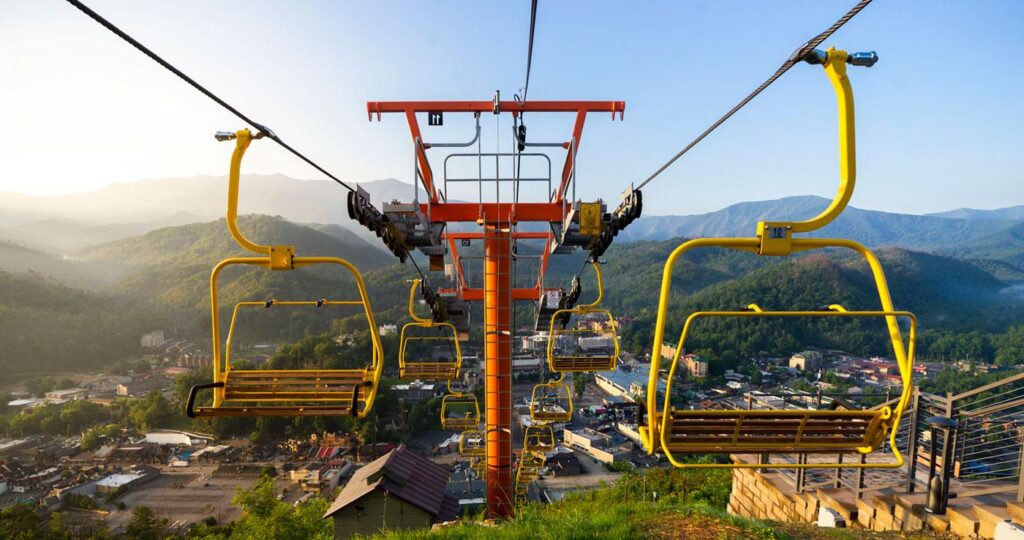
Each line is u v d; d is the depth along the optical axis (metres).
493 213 12.95
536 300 16.69
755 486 10.72
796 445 3.79
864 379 137.62
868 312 3.53
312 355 119.69
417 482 14.69
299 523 16.09
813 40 3.47
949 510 6.70
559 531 6.98
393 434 87.06
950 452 6.73
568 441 84.38
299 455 81.50
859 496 7.93
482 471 18.88
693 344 163.50
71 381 130.38
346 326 166.75
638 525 7.03
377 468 14.27
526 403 101.06
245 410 5.00
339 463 75.69
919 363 156.25
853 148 3.46
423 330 155.62
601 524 7.16
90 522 58.78
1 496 67.19
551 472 66.19
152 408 95.12
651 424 3.69
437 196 12.69
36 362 143.12
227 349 5.14
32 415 98.00
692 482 16.00
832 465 3.76
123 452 83.06
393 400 95.88
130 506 63.97
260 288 195.25
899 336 3.56
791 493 9.37
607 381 125.12
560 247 10.52
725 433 3.74
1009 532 5.77
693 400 111.38
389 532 9.24
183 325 189.50
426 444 84.19
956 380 122.06
